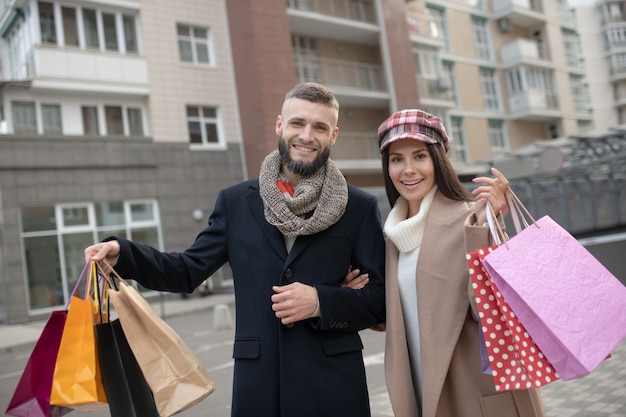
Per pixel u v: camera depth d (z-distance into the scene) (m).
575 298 1.66
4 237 14.54
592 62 53.78
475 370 1.94
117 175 16.53
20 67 16.62
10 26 16.86
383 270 2.19
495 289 1.71
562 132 29.88
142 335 1.80
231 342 9.05
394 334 2.04
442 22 26.52
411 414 2.00
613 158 15.52
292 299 1.92
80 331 1.68
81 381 1.63
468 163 25.41
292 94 2.11
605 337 1.62
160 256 2.07
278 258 2.09
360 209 2.21
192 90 18.36
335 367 2.04
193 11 18.78
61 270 15.32
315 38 21.98
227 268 18.53
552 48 30.44
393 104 22.31
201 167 18.17
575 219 15.17
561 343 1.61
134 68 17.16
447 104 24.61
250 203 2.19
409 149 2.09
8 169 14.75
